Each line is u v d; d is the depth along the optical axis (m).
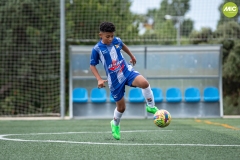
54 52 42.84
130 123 28.20
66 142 16.03
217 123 27.34
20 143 15.90
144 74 35.38
